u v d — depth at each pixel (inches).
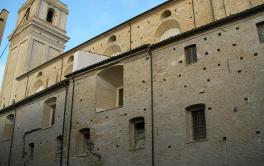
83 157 1079.0
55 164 1187.3
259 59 816.9
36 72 1957.4
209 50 910.4
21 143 1429.6
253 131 761.0
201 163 811.4
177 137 877.8
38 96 1439.5
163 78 975.6
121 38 1491.1
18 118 1526.8
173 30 1333.7
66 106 1230.3
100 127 1072.2
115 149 998.4
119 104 1169.4
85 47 1665.8
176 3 1326.3
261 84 790.5
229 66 857.5
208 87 872.3
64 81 1282.0
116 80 1189.1
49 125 1352.1
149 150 915.4
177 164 851.4
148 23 1408.7
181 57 962.7
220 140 800.3
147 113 964.0
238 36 872.9
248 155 749.9
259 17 857.5
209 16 1190.3
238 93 816.3
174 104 919.7
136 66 1058.7
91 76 1194.0
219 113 826.2
